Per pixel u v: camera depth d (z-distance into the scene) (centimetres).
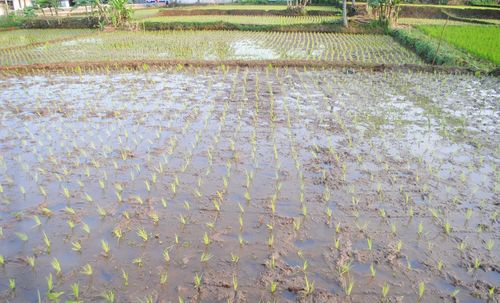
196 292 348
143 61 1243
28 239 423
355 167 569
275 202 485
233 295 345
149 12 3198
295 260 388
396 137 673
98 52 1505
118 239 420
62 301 340
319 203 482
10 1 3219
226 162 588
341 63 1223
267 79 1079
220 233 428
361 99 891
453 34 1727
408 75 1114
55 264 371
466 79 1069
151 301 327
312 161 588
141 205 481
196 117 775
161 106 845
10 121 761
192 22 2234
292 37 1942
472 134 689
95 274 372
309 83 1036
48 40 1827
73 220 454
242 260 388
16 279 368
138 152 623
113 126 731
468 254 394
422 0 3075
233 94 933
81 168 574
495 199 490
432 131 700
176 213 465
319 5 3497
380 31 2073
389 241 413
